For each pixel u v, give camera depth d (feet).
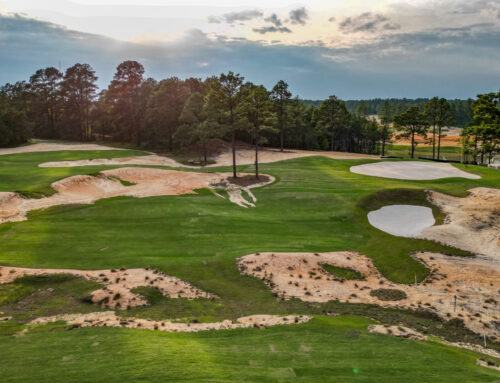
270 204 129.80
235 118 180.65
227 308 59.67
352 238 97.14
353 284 71.77
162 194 140.26
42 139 337.72
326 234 99.30
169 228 97.55
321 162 219.41
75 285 63.00
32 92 357.41
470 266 80.07
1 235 87.30
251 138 330.13
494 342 52.90
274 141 343.46
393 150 440.04
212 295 63.82
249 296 64.28
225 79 165.58
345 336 48.47
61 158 201.36
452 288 70.74
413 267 79.82
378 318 58.34
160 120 269.03
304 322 53.67
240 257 77.82
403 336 50.78
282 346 44.21
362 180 161.38
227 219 106.42
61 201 120.37
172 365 36.27
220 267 73.77
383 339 47.88
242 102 172.96
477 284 72.23
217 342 45.39
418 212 116.88
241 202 133.08
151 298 60.85
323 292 67.36
